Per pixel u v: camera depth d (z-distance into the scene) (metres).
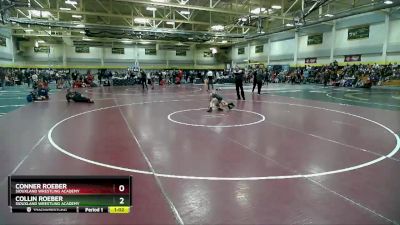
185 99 15.88
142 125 8.41
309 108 12.07
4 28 32.44
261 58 41.56
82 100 14.23
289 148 5.98
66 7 26.41
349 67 27.48
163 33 28.17
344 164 4.98
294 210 3.38
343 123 8.75
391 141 6.58
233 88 25.03
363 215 3.27
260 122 8.88
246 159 5.25
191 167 4.81
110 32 28.25
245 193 3.82
